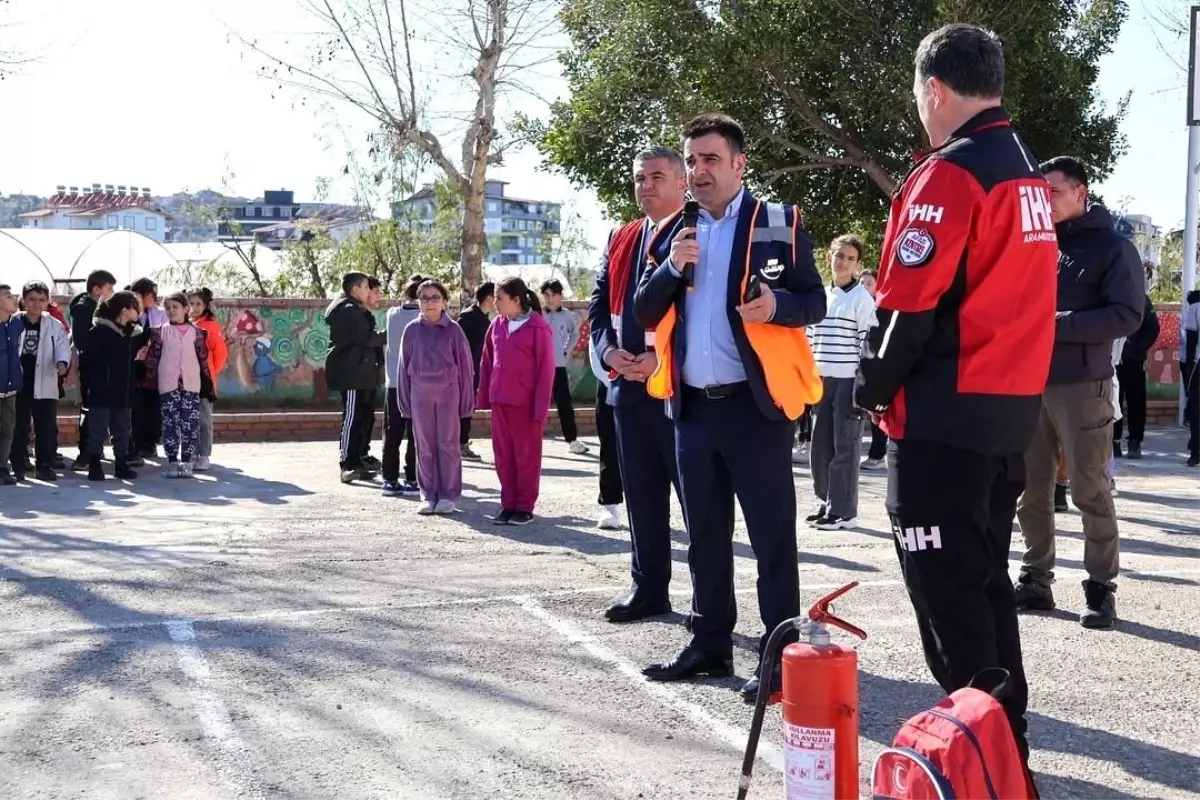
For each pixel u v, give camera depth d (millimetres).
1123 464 13758
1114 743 4578
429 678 5371
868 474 12914
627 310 6066
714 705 5004
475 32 21922
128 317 12469
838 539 8867
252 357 18859
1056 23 20719
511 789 4133
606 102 21203
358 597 6918
